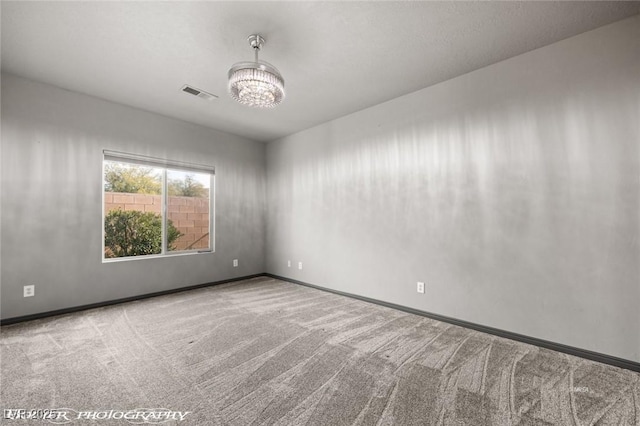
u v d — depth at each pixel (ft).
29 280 9.27
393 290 10.73
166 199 13.00
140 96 10.62
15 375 6.02
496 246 8.32
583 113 7.03
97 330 8.48
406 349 7.35
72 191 10.14
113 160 11.11
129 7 6.14
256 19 6.51
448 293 9.29
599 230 6.80
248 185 16.03
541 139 7.61
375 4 6.09
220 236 14.70
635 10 6.27
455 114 9.23
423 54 7.98
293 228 15.14
